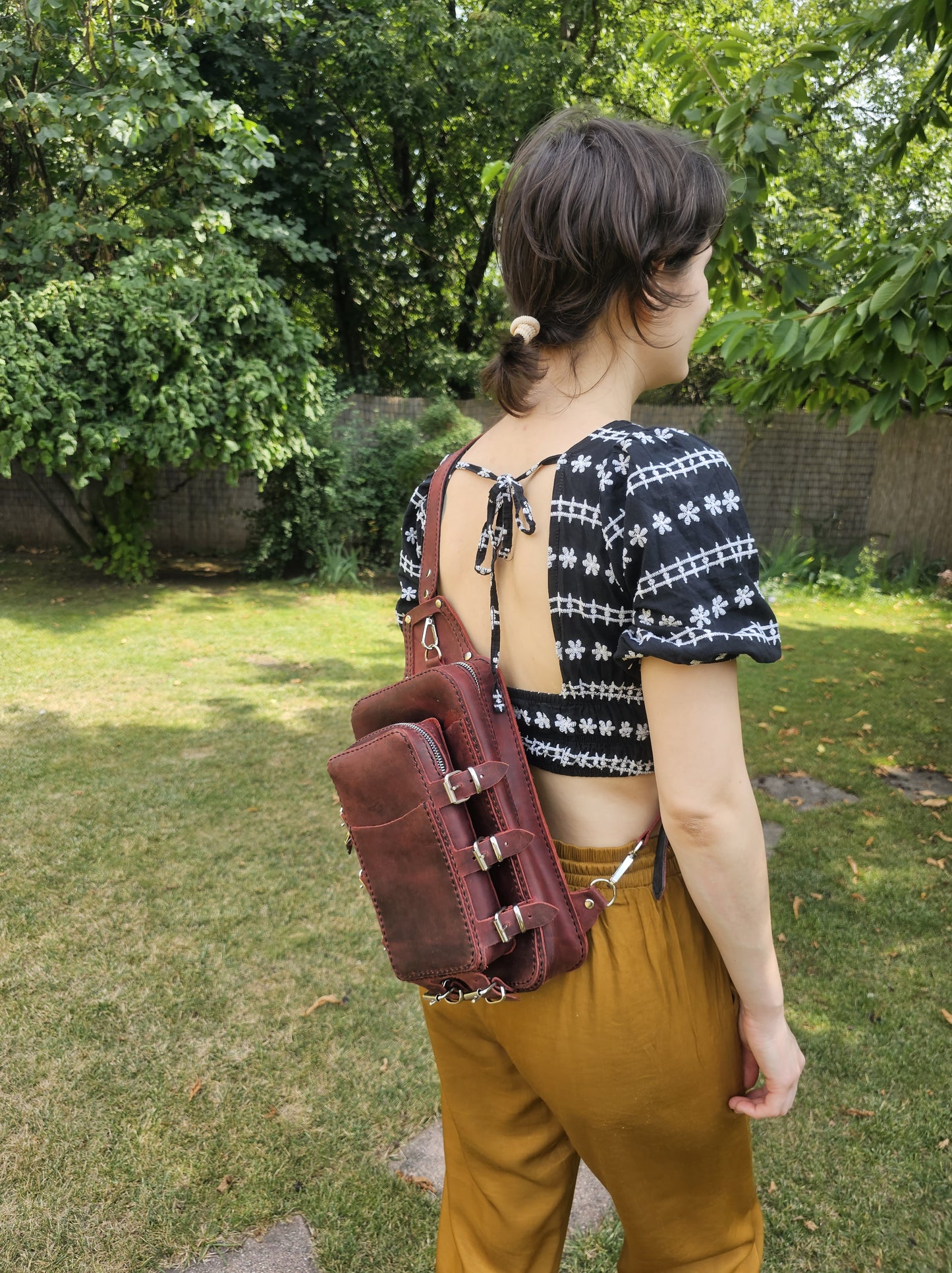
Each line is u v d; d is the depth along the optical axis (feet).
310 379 25.12
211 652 20.06
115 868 10.33
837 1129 6.59
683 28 37.47
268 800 12.29
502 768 2.85
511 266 2.98
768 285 10.88
